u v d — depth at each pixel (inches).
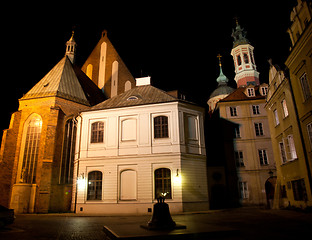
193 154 902.4
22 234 407.8
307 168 650.8
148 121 925.8
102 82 1748.3
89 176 935.0
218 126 1333.7
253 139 1231.5
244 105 1289.4
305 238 309.1
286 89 761.6
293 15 727.7
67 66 1376.7
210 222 519.2
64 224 557.3
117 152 922.1
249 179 1177.4
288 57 712.4
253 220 538.3
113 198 876.6
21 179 1021.8
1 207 531.2
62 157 1101.1
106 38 1849.2
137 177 877.8
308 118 639.1
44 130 1106.7
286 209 793.6
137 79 1195.3
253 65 2076.8
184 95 1220.5
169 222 392.5
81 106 1227.9
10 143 1104.2
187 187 850.1
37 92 1194.0
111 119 967.6
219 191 1189.1
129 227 419.2
